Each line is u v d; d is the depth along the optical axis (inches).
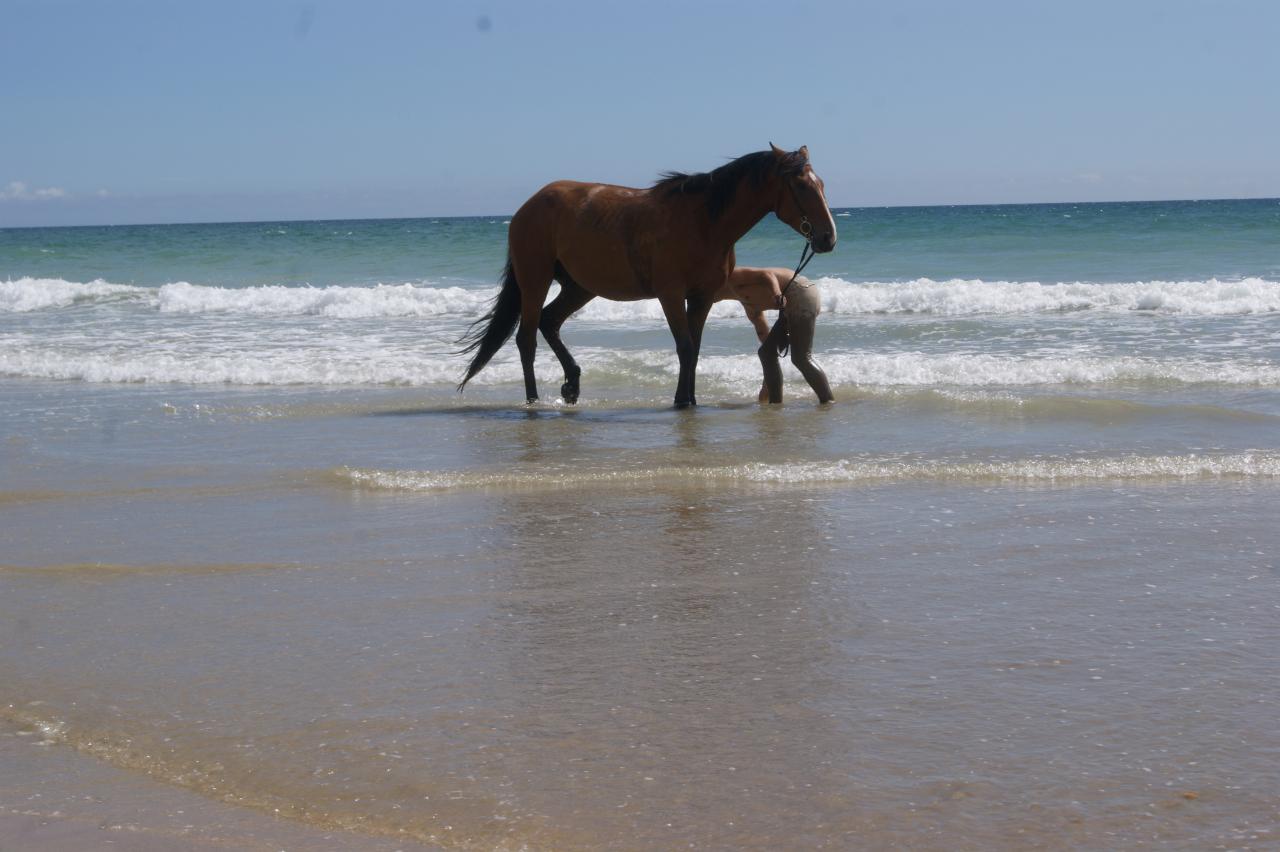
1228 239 1221.7
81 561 209.9
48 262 1393.9
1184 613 170.1
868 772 119.5
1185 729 128.6
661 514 238.1
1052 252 1158.3
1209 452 286.7
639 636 164.2
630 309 735.7
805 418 355.6
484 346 412.2
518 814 112.3
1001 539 213.8
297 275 1186.0
